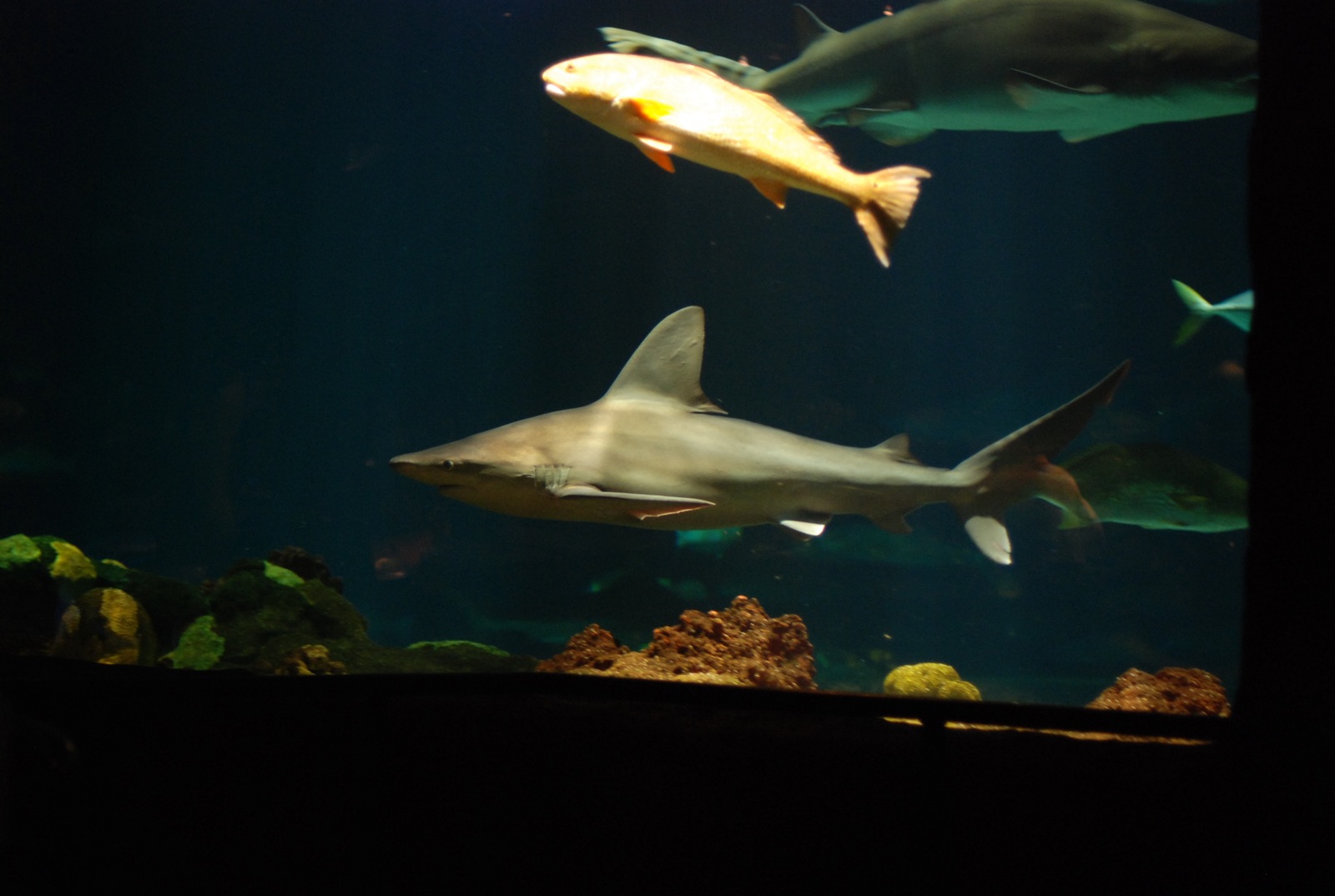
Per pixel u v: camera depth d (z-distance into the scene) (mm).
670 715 2535
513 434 4340
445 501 16984
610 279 18578
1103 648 14414
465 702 2611
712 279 18375
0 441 19703
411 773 2488
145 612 4781
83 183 20438
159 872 2520
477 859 2434
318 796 2496
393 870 2451
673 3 18500
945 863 2109
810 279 18953
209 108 22328
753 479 4621
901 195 2947
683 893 2336
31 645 4504
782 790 2297
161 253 22688
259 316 25812
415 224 26672
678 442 4531
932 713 2029
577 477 4270
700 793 2344
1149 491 4871
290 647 4719
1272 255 2348
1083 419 4918
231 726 2566
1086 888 2129
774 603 14172
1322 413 2225
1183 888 2082
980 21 7441
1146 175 22672
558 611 14531
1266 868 2039
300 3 21188
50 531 19922
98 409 21406
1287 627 2260
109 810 2539
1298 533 2256
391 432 26734
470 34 21672
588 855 2389
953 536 15617
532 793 2432
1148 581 15203
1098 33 7031
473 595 15789
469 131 24531
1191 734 1951
